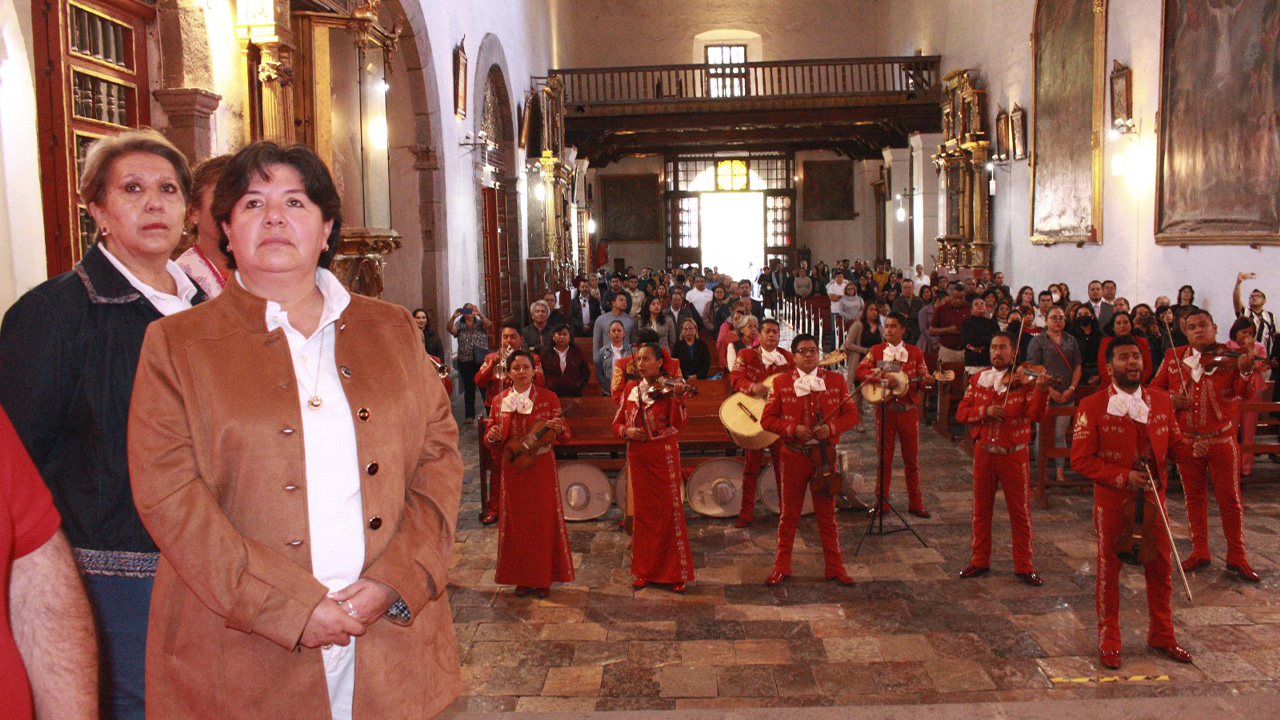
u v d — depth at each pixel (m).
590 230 32.91
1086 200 15.74
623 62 33.53
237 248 1.93
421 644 2.04
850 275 27.09
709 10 33.28
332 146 8.05
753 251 37.28
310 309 2.02
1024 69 18.75
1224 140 11.46
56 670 1.47
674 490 6.05
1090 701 3.20
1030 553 6.15
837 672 4.87
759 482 7.88
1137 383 4.80
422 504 2.06
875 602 5.82
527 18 22.28
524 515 5.94
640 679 4.84
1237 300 9.91
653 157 35.22
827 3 33.19
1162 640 4.93
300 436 1.86
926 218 23.73
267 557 1.79
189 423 1.81
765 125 25.55
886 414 7.78
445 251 13.55
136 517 2.43
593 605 5.88
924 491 8.57
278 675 1.85
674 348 9.71
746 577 6.34
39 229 5.90
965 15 22.73
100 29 6.41
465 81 15.12
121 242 2.57
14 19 5.70
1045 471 7.91
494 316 17.00
